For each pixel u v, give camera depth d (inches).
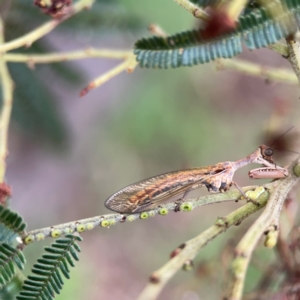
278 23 3.4
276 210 3.6
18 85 5.1
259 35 3.5
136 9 5.7
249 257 3.3
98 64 7.3
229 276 3.3
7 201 4.0
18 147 7.6
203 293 5.1
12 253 3.6
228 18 3.4
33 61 4.6
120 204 3.8
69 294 7.0
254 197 3.7
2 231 3.6
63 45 5.2
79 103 7.9
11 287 3.7
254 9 3.5
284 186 3.7
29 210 8.0
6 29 4.9
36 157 7.8
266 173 3.7
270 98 8.1
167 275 3.3
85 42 5.2
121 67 4.4
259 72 4.9
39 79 5.1
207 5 3.5
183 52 3.5
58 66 5.1
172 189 3.9
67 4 4.2
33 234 3.7
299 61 3.7
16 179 7.9
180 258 3.4
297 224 4.3
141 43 3.6
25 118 5.2
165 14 6.4
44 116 5.2
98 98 8.0
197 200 3.8
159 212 3.8
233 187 4.1
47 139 5.4
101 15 4.9
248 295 3.7
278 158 4.4
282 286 3.7
